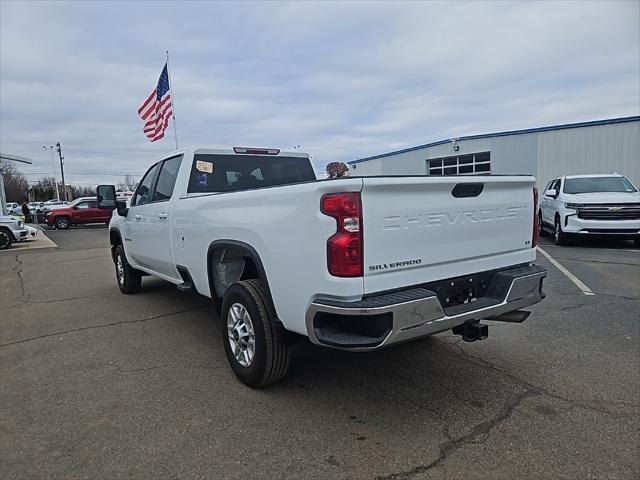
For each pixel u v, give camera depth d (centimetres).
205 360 409
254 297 327
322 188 260
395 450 261
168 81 1348
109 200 622
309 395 333
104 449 270
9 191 7056
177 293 696
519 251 355
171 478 241
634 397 318
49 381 370
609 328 466
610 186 1160
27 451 269
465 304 309
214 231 373
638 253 968
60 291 745
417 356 402
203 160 477
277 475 241
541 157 1959
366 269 259
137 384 360
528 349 413
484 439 270
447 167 2373
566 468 241
